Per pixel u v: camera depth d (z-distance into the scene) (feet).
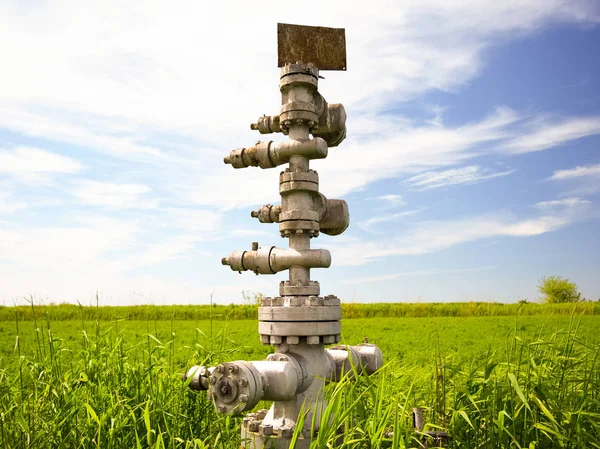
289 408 9.14
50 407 10.02
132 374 11.25
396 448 7.07
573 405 9.10
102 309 49.57
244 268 10.03
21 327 40.32
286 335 9.09
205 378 8.92
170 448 9.24
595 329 26.84
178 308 55.11
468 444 8.69
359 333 38.17
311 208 9.97
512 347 10.89
